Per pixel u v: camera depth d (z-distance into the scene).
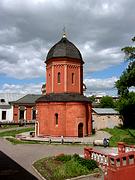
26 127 77.19
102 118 70.31
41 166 27.88
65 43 58.19
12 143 47.38
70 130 53.75
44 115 55.50
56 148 41.53
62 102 54.22
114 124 70.94
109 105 103.81
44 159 31.38
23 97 88.19
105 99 105.56
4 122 81.00
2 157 34.00
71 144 45.31
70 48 57.62
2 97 88.94
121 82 61.72
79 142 46.38
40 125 55.81
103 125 70.19
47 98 55.66
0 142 49.28
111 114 70.94
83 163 25.77
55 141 47.44
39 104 56.50
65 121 54.03
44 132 55.12
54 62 57.00
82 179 23.09
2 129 73.50
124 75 60.56
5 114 84.94
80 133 54.31
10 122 81.50
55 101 54.28
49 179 23.17
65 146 43.53
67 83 56.28
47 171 25.75
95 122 70.00
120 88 62.75
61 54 56.59
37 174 25.22
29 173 25.59
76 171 24.33
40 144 45.94
